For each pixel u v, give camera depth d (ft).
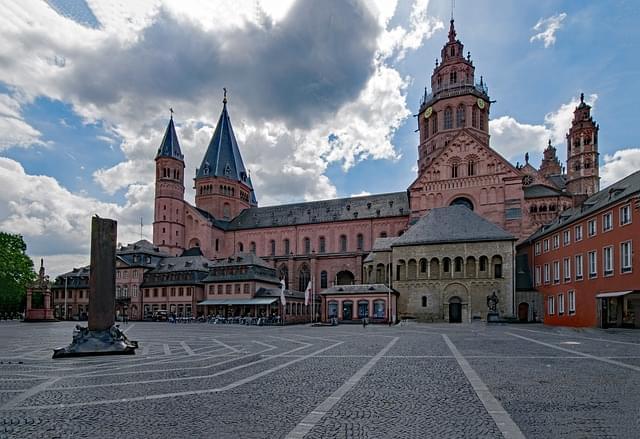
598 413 35.91
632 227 148.77
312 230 373.61
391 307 244.63
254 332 161.68
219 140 442.50
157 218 386.52
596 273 172.76
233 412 36.96
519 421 33.65
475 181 286.05
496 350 84.43
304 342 111.14
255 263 321.52
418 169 352.08
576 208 219.00
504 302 233.14
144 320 318.65
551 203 288.51
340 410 37.47
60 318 357.20
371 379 52.70
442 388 46.65
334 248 363.56
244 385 49.44
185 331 169.48
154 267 357.61
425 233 255.29
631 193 148.25
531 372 56.70
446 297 242.99
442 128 325.83
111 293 85.15
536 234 244.22
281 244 384.06
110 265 85.46
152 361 72.13
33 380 53.72
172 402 40.86
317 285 356.18
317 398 42.29
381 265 285.64
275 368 63.26
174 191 390.21
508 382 49.75
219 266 326.44
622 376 53.26
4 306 372.38
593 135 378.53
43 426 33.17
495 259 238.27
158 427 32.60
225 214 426.92
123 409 38.22
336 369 61.62
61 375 57.47
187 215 394.32
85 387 48.73
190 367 64.80
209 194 423.64
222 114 452.76
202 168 433.48
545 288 226.38
